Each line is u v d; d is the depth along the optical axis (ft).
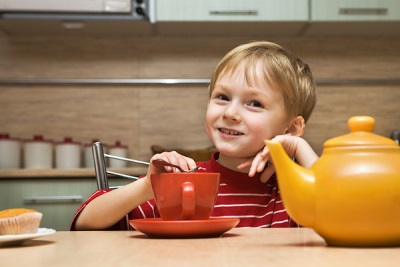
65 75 9.78
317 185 1.98
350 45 9.97
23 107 9.69
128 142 9.78
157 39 9.91
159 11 8.83
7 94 9.70
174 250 1.94
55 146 9.36
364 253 1.82
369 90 9.96
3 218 2.46
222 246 2.05
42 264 1.67
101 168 4.35
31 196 8.20
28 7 8.55
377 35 9.96
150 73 9.86
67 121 9.72
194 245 2.10
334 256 1.75
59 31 9.60
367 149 1.95
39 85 9.73
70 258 1.79
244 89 3.74
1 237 2.19
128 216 3.62
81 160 9.57
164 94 9.86
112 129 9.77
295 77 3.95
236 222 2.53
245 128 3.75
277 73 3.79
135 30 9.52
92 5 8.62
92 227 3.42
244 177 3.92
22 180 8.21
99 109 9.78
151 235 2.46
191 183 2.48
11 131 9.65
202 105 9.86
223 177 3.94
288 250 1.91
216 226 2.39
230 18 8.87
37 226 2.58
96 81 9.75
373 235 1.93
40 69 9.75
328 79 9.91
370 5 8.91
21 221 2.47
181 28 9.37
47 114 9.71
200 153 9.00
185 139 9.82
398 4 8.94
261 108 3.77
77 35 9.82
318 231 2.02
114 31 9.59
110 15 8.73
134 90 9.85
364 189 1.90
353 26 9.30
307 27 9.34
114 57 9.85
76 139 9.71
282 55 3.99
